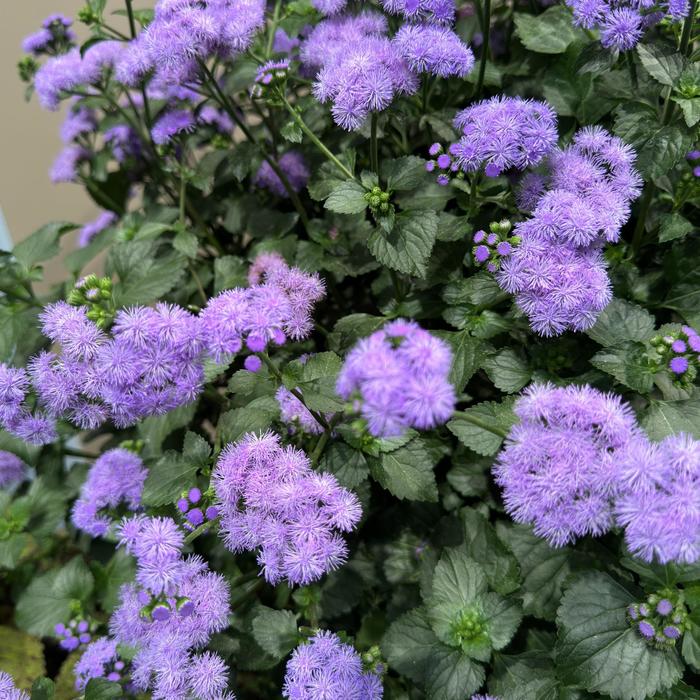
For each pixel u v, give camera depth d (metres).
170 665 0.22
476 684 0.23
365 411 0.18
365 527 0.30
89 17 0.32
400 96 0.27
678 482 0.19
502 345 0.28
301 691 0.21
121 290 0.29
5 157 0.46
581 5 0.25
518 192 0.25
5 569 0.38
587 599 0.22
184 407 0.30
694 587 0.22
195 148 0.39
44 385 0.24
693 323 0.26
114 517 0.28
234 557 0.29
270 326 0.21
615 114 0.28
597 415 0.20
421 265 0.25
